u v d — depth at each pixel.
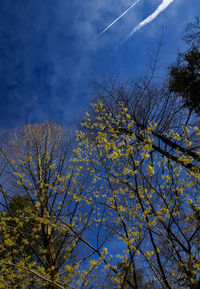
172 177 2.62
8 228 3.06
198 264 2.06
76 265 2.31
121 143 2.72
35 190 3.61
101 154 2.78
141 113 7.05
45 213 3.26
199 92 7.09
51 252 3.57
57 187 3.66
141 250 2.14
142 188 2.50
